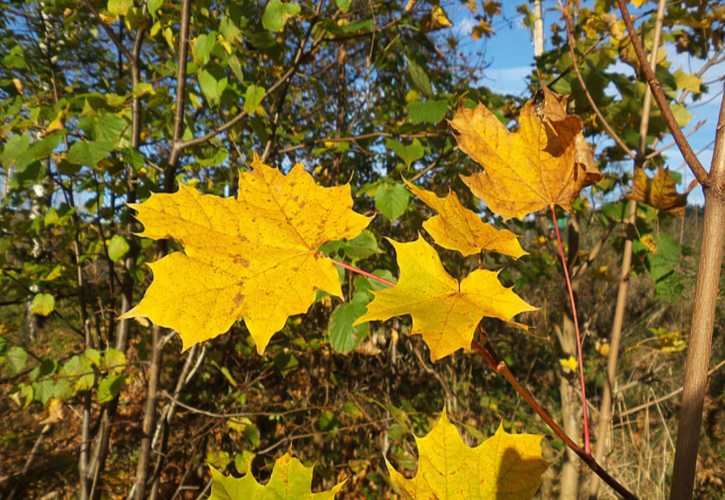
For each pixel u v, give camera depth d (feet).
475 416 5.90
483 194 1.10
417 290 0.89
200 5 2.81
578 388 3.98
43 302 3.52
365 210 4.91
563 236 4.49
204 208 1.03
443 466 1.04
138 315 0.92
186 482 4.75
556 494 4.99
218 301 0.97
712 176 0.92
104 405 3.51
